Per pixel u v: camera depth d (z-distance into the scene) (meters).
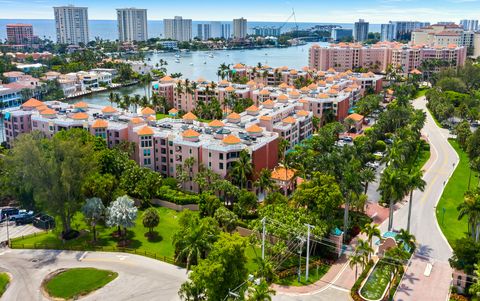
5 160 134.38
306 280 106.88
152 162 175.00
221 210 125.75
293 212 117.06
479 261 92.44
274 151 171.62
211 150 154.88
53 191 125.56
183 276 109.06
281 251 107.38
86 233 132.75
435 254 118.31
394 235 120.19
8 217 141.25
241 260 92.69
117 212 124.19
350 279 108.19
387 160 154.75
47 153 137.25
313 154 166.75
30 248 123.62
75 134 167.75
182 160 163.50
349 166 130.50
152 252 121.06
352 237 128.38
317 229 110.94
